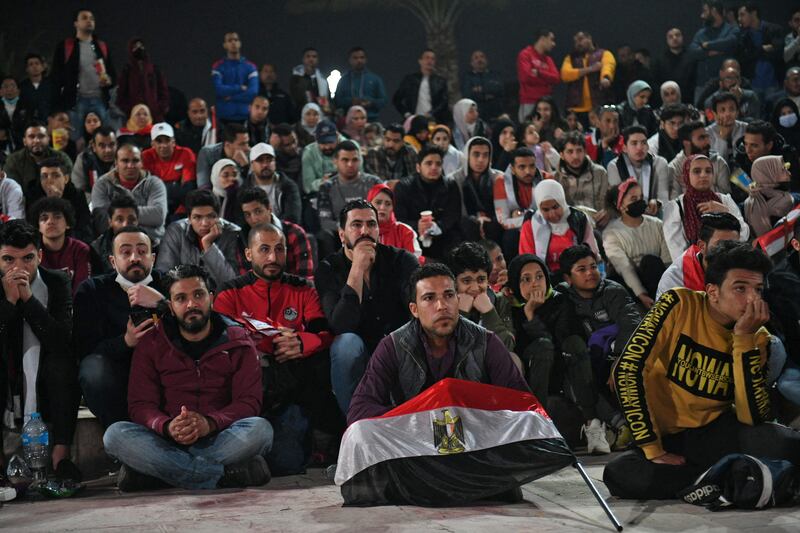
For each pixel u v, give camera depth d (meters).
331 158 9.15
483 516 3.73
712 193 6.71
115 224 6.49
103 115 10.88
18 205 7.39
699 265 5.34
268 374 5.03
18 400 4.90
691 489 3.83
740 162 7.92
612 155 9.62
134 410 4.64
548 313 5.54
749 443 3.95
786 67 12.95
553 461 3.90
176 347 4.73
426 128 10.79
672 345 4.07
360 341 4.96
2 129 10.60
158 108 11.05
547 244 6.86
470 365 4.21
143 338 4.76
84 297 5.13
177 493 4.45
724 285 3.90
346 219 5.20
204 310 4.69
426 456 3.96
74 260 5.92
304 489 4.49
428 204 7.59
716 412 4.07
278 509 3.99
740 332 3.91
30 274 5.02
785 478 3.74
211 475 4.51
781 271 5.15
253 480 4.61
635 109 11.40
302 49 24.33
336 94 13.13
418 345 4.20
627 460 4.03
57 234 5.80
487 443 3.97
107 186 7.75
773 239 5.20
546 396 5.29
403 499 3.97
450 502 3.95
